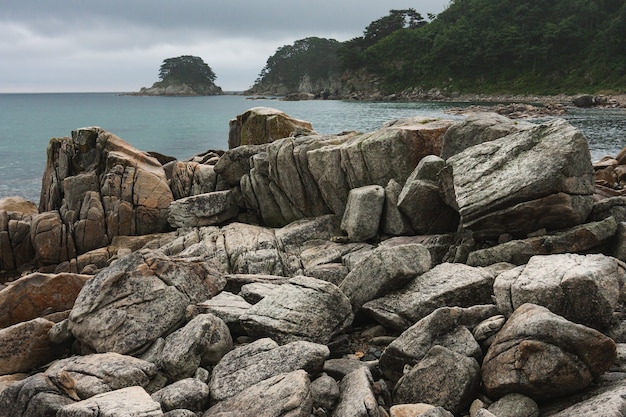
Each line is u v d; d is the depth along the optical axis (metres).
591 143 50.84
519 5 166.88
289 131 28.86
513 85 150.25
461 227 15.14
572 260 10.42
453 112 98.31
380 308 11.59
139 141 68.50
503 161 13.89
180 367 9.59
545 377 7.57
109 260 21.47
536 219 13.05
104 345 10.51
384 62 190.38
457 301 11.06
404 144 18.34
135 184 23.64
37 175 45.59
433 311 10.40
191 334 9.98
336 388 8.56
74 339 11.26
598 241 12.45
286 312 11.00
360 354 10.82
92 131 25.33
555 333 7.70
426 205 16.22
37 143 71.81
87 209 23.22
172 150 58.78
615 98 113.81
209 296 12.46
